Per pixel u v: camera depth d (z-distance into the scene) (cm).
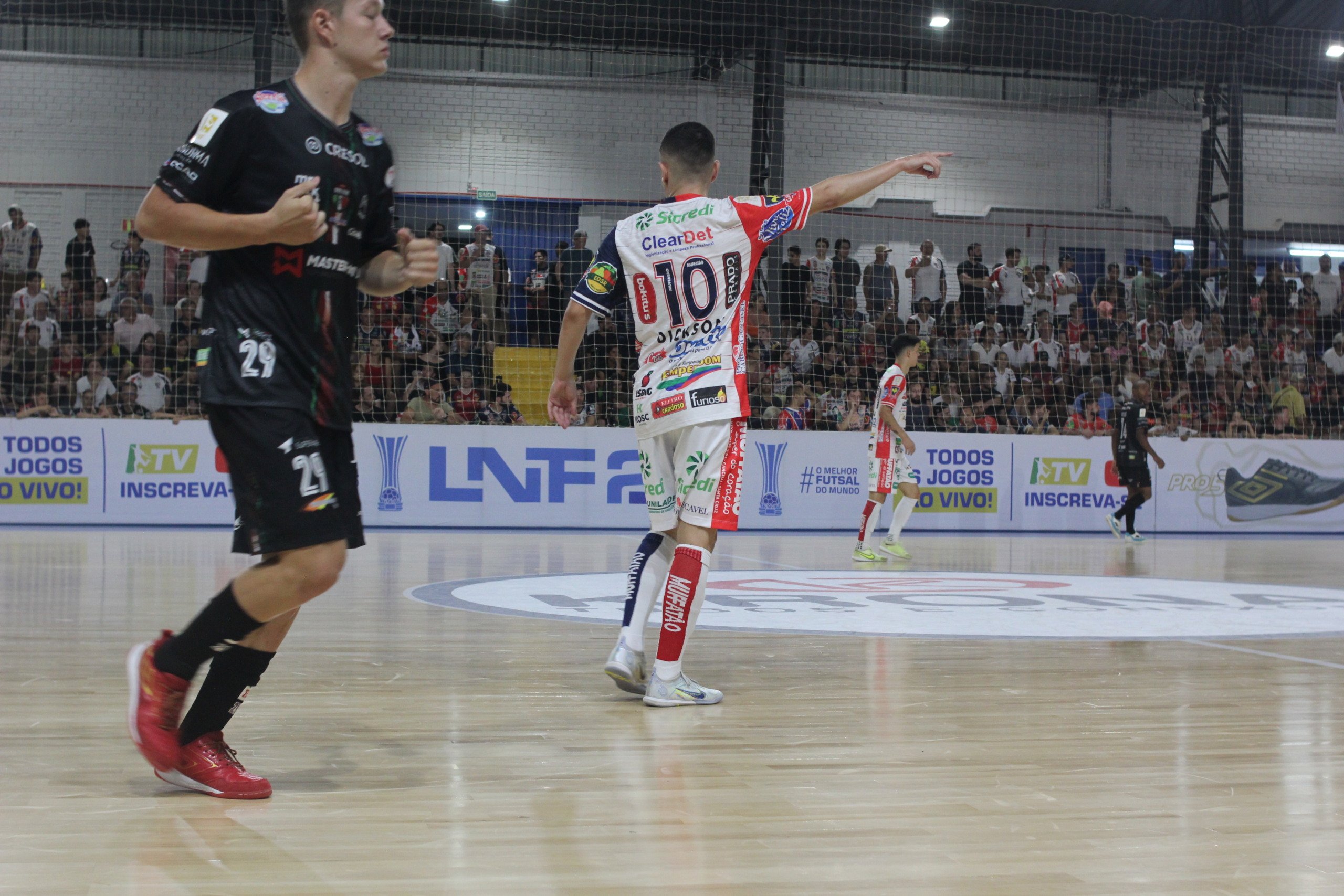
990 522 1225
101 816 193
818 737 260
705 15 1455
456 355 1223
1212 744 256
